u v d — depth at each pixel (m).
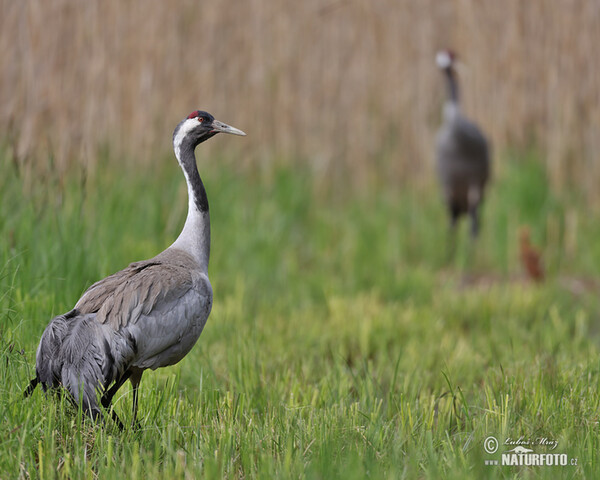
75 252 9.27
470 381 8.60
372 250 17.14
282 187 17.84
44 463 5.74
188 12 17.39
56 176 10.52
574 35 17.69
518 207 17.05
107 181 13.27
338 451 6.05
